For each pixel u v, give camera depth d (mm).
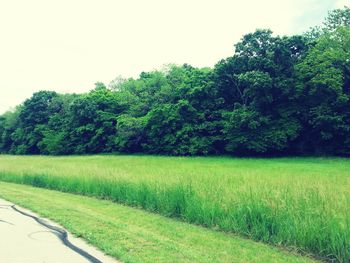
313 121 44906
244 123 46906
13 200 14227
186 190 12164
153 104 61938
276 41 48062
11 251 7324
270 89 46562
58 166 25172
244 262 7137
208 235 9391
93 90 79500
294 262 7254
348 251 7293
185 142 53531
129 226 9867
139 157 50844
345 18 53875
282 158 44844
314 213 8648
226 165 34656
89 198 15938
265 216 9125
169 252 7109
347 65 46969
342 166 33188
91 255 6984
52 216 10844
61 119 79312
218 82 55188
